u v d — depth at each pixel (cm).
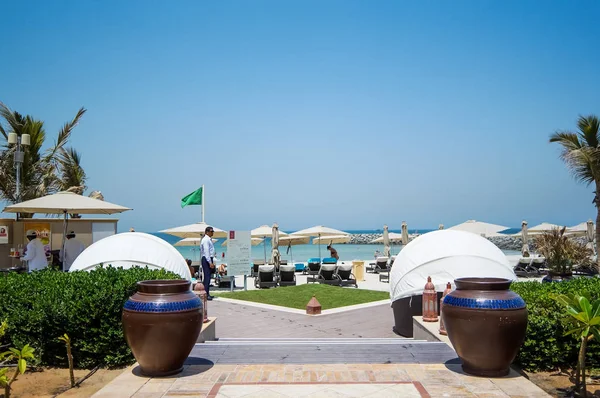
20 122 2047
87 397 533
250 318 1180
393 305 1044
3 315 651
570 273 1775
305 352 690
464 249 1009
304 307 1385
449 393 505
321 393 509
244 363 631
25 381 596
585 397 518
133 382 546
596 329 504
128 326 548
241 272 1703
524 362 627
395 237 3225
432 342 756
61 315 644
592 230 2681
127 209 1321
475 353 549
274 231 2344
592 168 1798
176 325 542
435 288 956
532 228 2981
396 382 544
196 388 525
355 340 840
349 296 1561
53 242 1633
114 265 1036
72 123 2255
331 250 2700
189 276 1128
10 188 1984
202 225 2130
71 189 2123
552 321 628
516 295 557
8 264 1562
